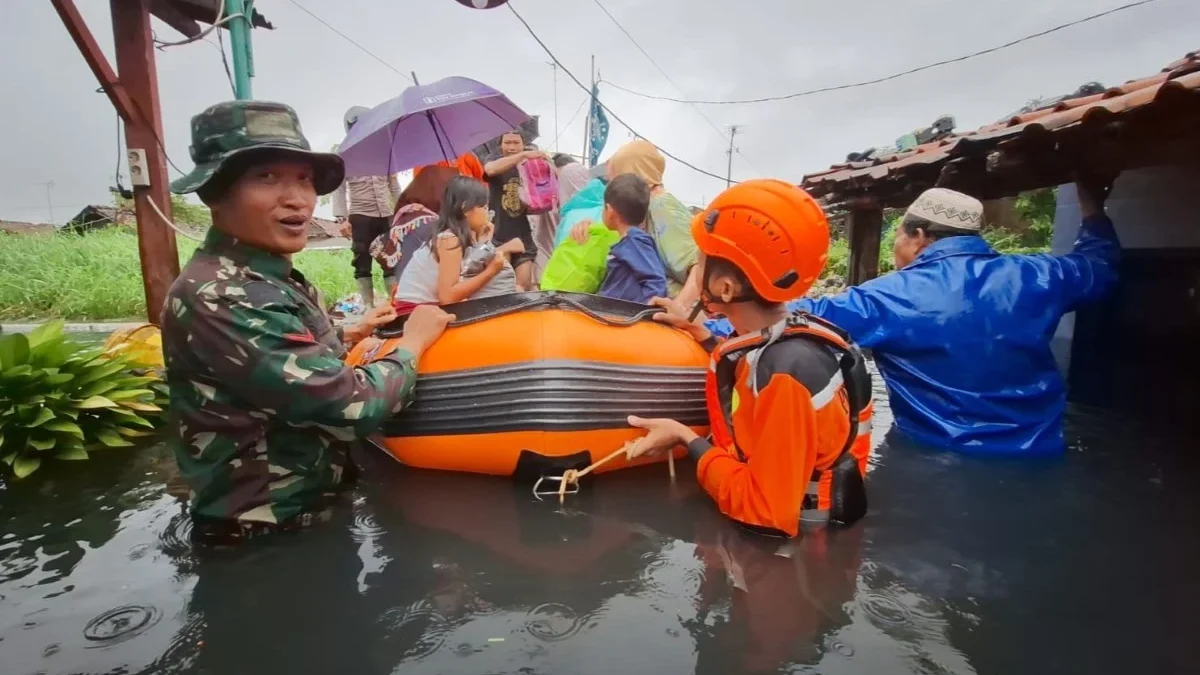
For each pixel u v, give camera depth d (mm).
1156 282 3932
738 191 2201
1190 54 3793
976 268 3139
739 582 1909
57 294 10289
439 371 2707
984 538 2203
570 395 2572
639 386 2752
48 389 3090
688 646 1603
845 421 2266
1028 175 3555
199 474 2176
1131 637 1646
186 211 18406
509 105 5230
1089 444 3197
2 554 2117
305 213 2221
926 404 3236
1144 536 2211
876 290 3188
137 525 2350
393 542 2176
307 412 2135
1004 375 3107
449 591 1860
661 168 4117
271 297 2111
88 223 19750
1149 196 3855
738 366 2348
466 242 3322
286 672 1506
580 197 4629
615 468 2797
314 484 2326
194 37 5652
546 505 2488
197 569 2004
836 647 1602
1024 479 2746
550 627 1680
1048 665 1536
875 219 6523
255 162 2100
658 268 3396
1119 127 2820
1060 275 3113
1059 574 1959
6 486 2777
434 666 1526
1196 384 3926
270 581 1924
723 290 2266
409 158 5129
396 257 4070
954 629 1681
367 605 1789
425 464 2863
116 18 5203
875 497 2555
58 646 1610
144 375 3961
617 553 2092
